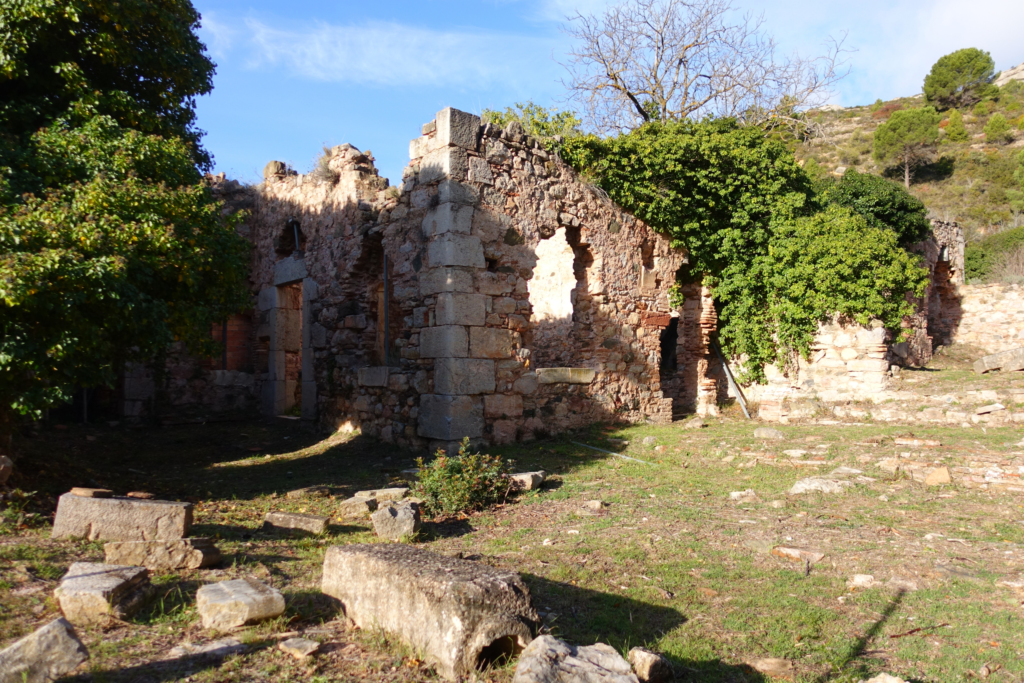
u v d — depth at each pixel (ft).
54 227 19.27
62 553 14.96
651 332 44.50
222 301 26.94
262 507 23.21
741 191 46.14
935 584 16.12
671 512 22.77
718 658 12.33
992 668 11.87
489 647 11.40
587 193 40.78
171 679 10.14
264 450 38.22
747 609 14.66
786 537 19.83
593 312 41.04
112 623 11.89
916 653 12.50
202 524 19.39
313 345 45.80
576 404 38.93
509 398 35.09
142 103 31.07
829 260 42.45
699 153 44.60
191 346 25.54
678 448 33.83
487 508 23.40
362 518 21.98
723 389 50.39
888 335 42.96
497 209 35.17
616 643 12.65
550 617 13.71
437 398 33.22
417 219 35.27
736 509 23.27
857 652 12.62
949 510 22.31
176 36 31.30
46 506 19.53
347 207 42.75
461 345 32.91
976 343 65.26
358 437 38.96
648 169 43.27
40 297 18.01
